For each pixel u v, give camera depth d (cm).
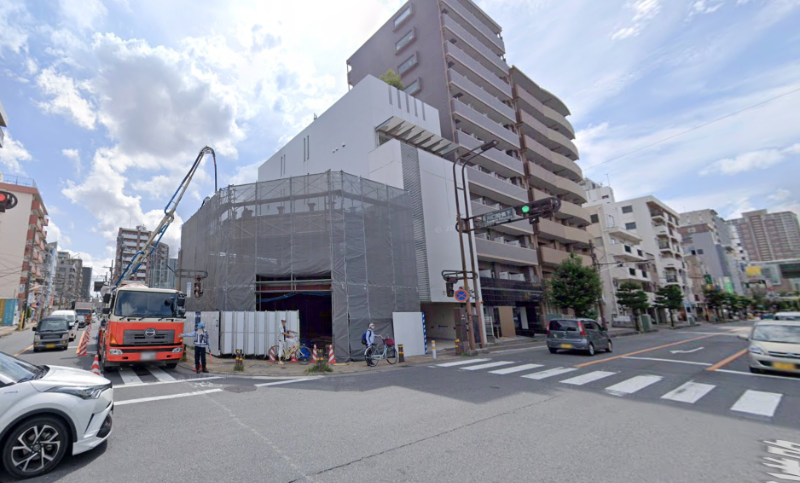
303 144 2934
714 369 1164
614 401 754
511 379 1011
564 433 552
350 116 2530
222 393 850
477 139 3108
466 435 542
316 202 1689
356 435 543
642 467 430
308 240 1648
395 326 1645
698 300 6906
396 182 2122
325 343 1836
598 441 516
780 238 16750
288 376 1130
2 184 4756
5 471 392
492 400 764
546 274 3547
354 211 1712
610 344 1739
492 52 3653
